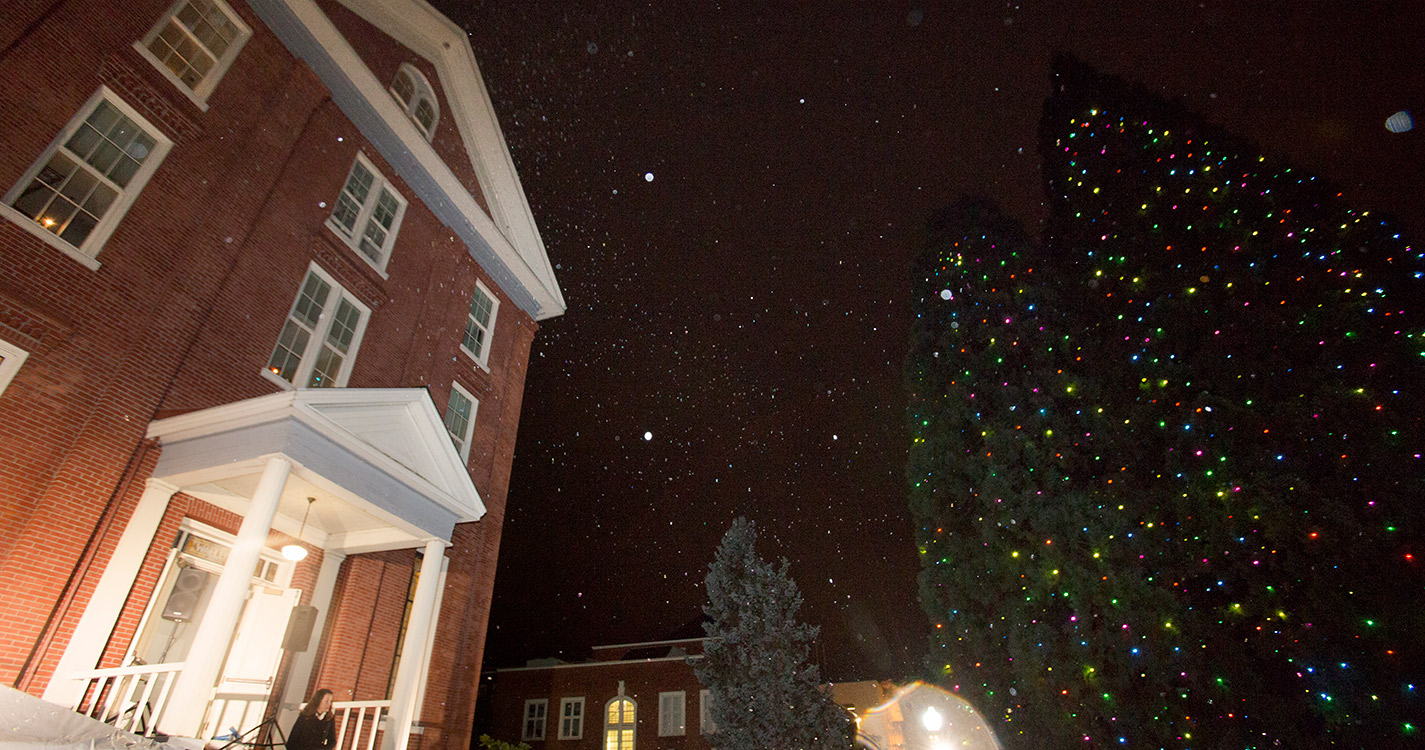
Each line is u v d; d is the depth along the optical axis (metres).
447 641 11.98
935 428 12.09
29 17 7.63
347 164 11.63
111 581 7.23
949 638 10.65
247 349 9.10
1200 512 8.36
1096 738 8.66
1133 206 10.80
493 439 14.27
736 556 12.44
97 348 7.54
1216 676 7.81
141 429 7.76
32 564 6.69
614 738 28.88
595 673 30.61
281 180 10.17
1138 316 10.09
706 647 11.72
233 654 8.96
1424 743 6.43
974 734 9.91
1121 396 10.01
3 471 6.67
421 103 14.17
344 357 10.93
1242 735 7.58
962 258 13.06
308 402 7.55
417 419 9.38
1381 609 6.85
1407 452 7.11
